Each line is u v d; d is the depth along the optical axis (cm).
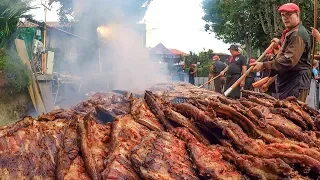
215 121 255
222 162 228
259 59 571
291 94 519
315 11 540
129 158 231
